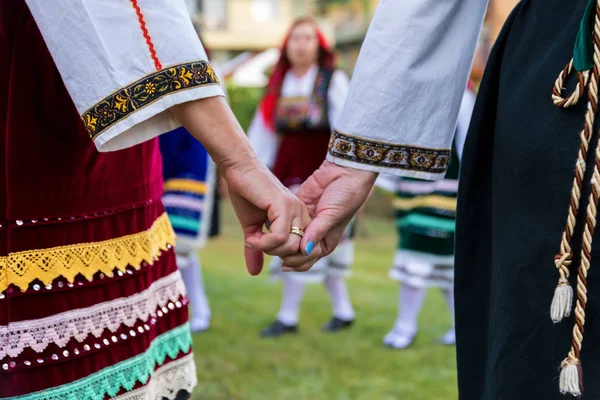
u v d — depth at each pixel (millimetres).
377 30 1291
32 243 1113
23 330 1099
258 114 3939
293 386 2951
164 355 1363
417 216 3488
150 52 1032
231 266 5695
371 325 3971
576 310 941
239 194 1192
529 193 1011
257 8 15969
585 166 944
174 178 3307
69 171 1141
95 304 1174
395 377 3098
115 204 1225
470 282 1191
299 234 1229
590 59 951
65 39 1023
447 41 1286
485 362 1159
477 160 1181
